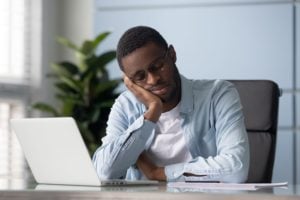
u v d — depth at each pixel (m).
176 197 1.57
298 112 4.57
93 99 4.84
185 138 2.54
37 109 4.82
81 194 1.64
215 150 2.56
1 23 5.05
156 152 2.56
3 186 1.92
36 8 5.27
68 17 5.43
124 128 2.63
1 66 5.03
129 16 4.96
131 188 1.82
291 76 4.60
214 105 2.55
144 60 2.32
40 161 2.11
